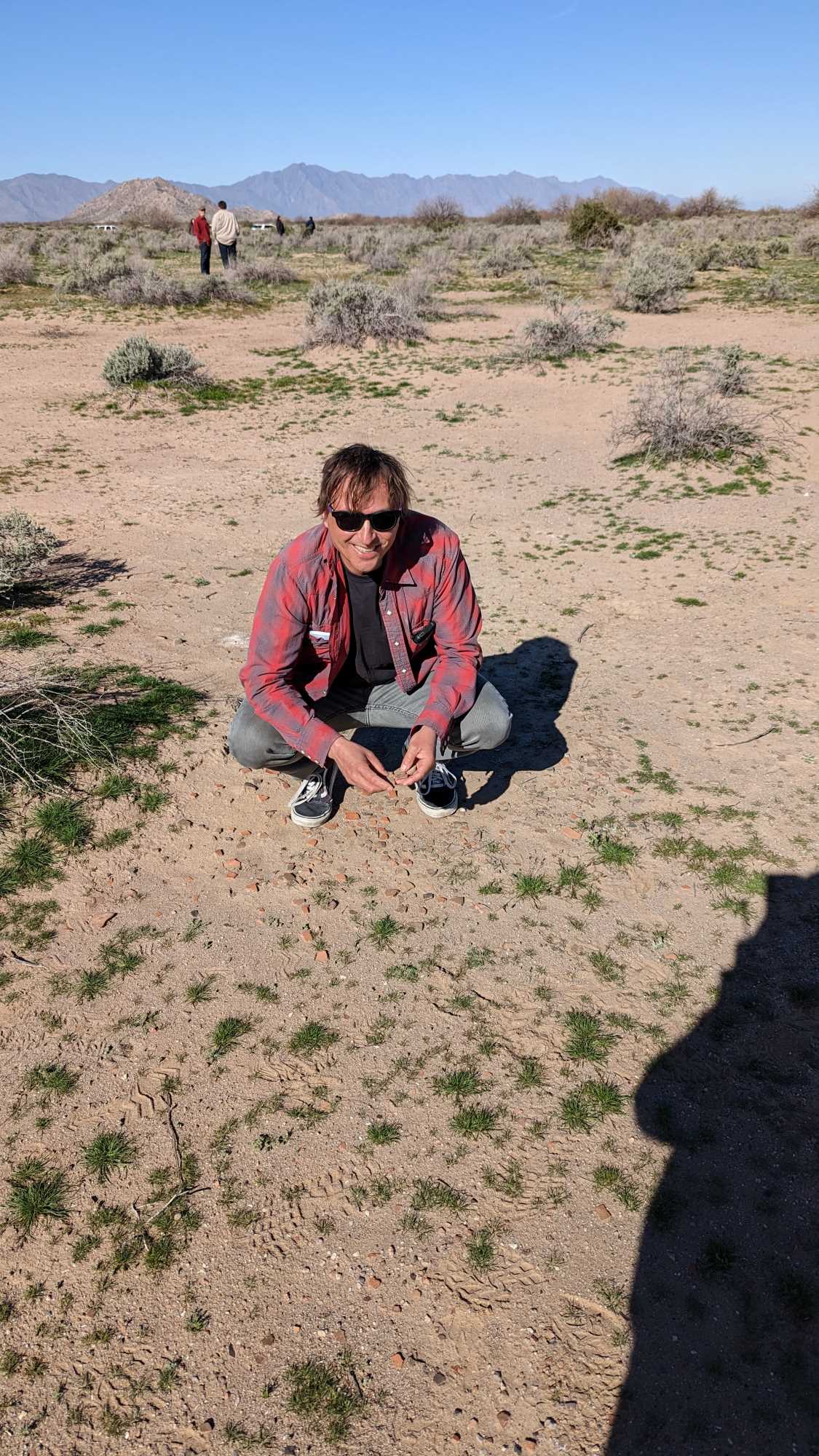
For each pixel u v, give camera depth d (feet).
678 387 35.45
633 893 11.05
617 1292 6.84
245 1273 7.02
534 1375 6.35
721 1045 8.96
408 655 10.33
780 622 18.78
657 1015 9.34
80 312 63.62
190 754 13.60
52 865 11.32
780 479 28.96
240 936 10.37
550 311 62.13
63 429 38.75
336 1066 8.80
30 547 20.81
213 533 25.58
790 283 67.31
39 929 10.41
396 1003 9.51
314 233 132.16
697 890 11.05
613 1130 8.11
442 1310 6.75
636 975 9.84
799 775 13.24
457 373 46.80
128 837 11.87
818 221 127.75
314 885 11.19
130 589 20.81
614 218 109.40
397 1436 6.03
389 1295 6.86
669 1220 7.34
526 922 10.59
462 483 31.17
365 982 9.77
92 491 30.14
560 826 12.26
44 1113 8.30
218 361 50.67
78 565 22.68
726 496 27.96
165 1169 7.81
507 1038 9.09
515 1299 6.82
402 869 11.46
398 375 47.01
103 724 14.08
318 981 9.77
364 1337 6.59
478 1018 9.33
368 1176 7.76
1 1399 6.23
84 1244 7.22
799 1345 6.49
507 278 81.87
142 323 61.26
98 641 17.63
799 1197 7.50
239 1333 6.63
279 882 11.20
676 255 78.89
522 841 11.98
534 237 119.44
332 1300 6.83
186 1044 9.02
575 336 48.49
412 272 75.87
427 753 9.43
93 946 10.18
